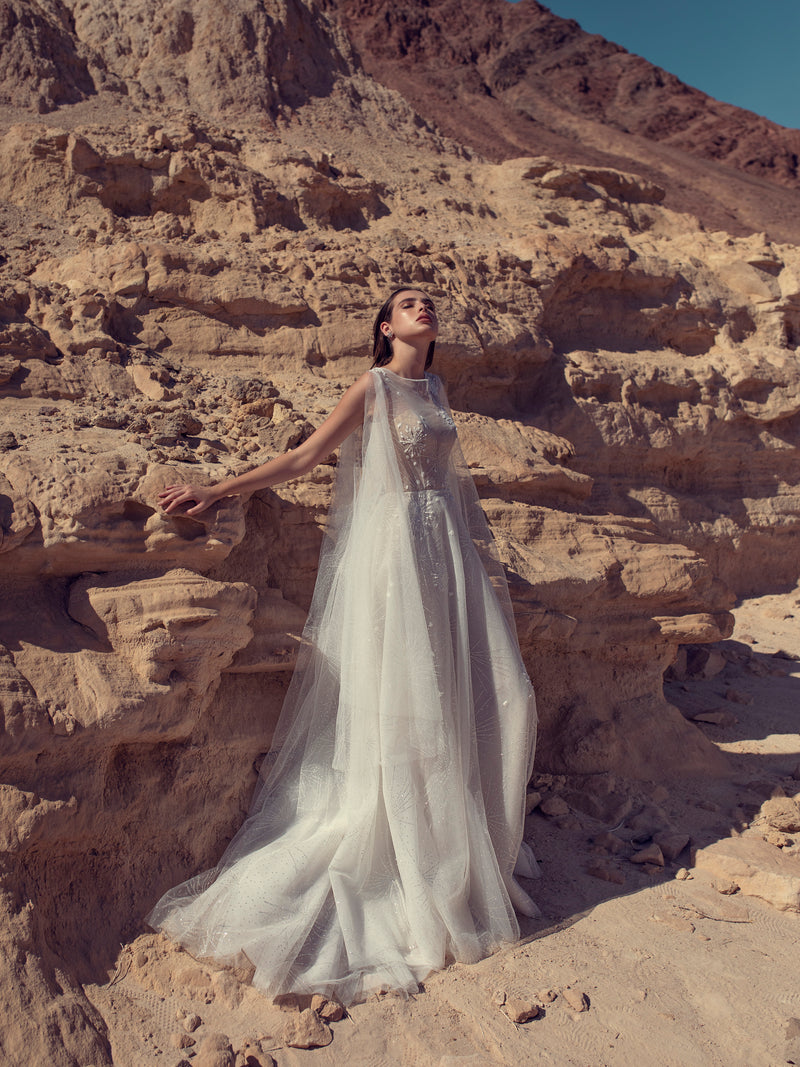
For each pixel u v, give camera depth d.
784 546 9.09
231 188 6.75
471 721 3.11
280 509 3.62
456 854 2.95
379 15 54.16
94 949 2.70
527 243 7.49
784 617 8.15
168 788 3.04
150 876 2.97
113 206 6.72
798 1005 2.70
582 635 4.45
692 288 8.62
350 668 3.08
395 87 48.19
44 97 8.10
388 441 3.13
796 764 4.77
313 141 9.63
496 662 3.25
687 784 4.41
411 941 2.88
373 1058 2.43
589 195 9.87
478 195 9.61
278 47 10.62
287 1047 2.44
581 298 7.91
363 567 3.08
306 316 5.56
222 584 2.97
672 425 7.93
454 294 6.44
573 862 3.61
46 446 3.27
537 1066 2.38
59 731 2.62
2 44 8.27
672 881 3.47
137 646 2.84
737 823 3.97
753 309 8.99
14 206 6.51
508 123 47.28
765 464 8.87
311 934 2.83
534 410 7.07
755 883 3.39
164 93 9.52
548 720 4.48
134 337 5.14
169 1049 2.40
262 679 3.48
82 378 4.38
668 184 44.66
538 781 4.23
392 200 8.38
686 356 8.55
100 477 2.94
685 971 2.85
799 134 52.62
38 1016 2.30
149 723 2.83
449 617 3.13
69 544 2.84
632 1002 2.68
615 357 7.76
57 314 4.66
